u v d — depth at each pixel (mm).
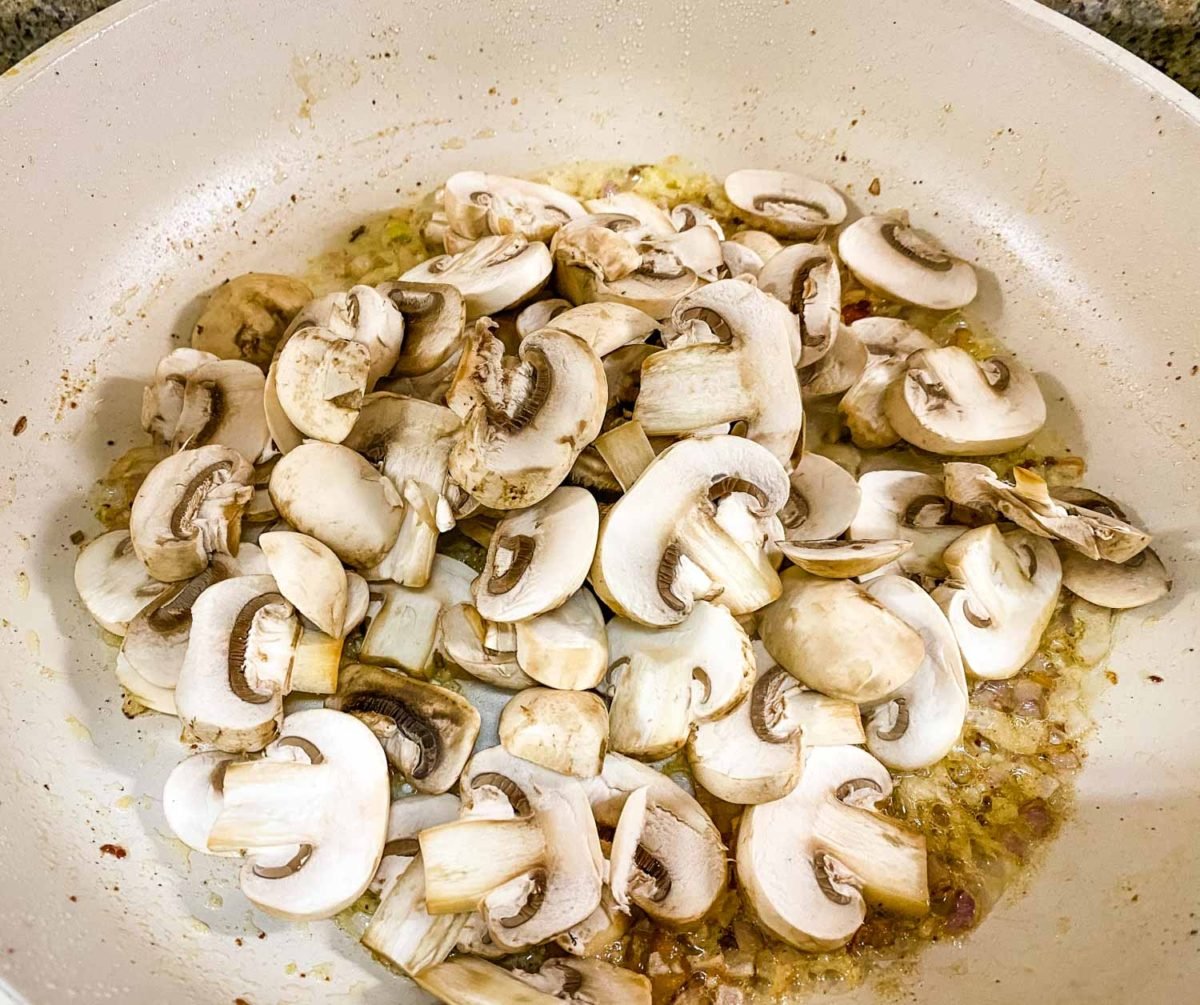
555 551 191
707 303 210
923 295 261
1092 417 246
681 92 285
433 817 194
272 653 193
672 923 187
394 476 212
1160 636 219
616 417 226
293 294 248
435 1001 182
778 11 267
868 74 269
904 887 189
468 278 239
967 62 254
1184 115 227
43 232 229
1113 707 215
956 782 211
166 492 205
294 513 203
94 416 236
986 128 260
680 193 289
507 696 214
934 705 202
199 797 191
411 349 226
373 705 197
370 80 271
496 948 182
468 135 284
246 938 185
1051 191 255
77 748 200
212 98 251
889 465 252
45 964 162
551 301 246
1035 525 217
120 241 245
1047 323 257
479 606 194
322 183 273
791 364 206
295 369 203
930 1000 184
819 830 193
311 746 189
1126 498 235
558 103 287
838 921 185
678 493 195
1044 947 187
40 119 222
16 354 224
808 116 281
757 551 201
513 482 189
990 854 202
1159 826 194
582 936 180
